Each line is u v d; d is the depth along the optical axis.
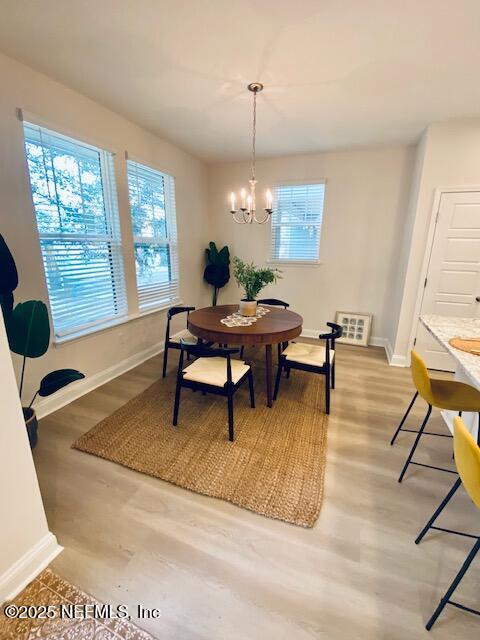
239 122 2.87
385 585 1.17
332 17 1.50
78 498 1.56
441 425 2.24
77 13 1.50
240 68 1.97
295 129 3.02
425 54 1.79
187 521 1.44
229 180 4.38
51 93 2.13
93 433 2.07
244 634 1.02
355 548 1.32
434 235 3.02
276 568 1.23
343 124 2.88
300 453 1.90
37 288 2.19
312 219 4.09
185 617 1.06
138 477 1.70
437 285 3.12
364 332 4.05
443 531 1.38
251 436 2.07
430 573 1.22
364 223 3.85
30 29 1.62
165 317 3.77
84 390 2.66
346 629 1.04
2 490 1.07
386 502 1.56
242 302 2.72
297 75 2.04
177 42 1.72
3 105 1.87
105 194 2.74
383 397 2.66
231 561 1.26
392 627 1.04
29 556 1.18
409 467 1.81
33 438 1.87
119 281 3.01
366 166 3.68
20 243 2.05
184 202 3.94
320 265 4.18
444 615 1.08
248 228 4.45
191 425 2.18
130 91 2.30
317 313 4.36
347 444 2.01
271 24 1.56
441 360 3.26
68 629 1.03
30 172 2.09
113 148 2.69
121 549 1.30
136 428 2.14
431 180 2.93
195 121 2.86
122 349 3.10
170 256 3.80
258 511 1.48
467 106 2.46
